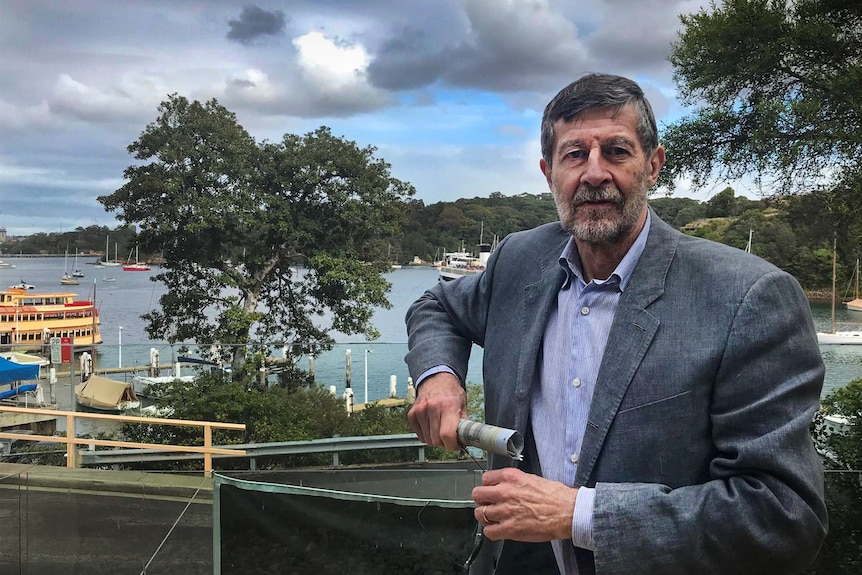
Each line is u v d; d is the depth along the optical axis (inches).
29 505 176.9
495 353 58.3
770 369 41.4
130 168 505.4
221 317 513.0
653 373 45.1
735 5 148.4
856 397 147.9
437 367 59.2
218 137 494.6
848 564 111.7
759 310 42.3
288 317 555.2
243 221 488.1
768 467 39.0
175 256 523.2
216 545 130.8
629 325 47.3
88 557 169.8
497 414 56.2
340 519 130.1
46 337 927.0
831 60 147.6
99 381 314.8
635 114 49.0
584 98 49.1
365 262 565.6
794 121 140.0
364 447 280.2
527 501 43.7
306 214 539.5
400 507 127.9
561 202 51.1
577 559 45.7
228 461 282.4
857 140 133.0
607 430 46.1
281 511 130.3
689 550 39.4
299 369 303.0
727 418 42.1
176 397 298.0
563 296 54.4
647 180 50.8
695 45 157.0
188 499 181.3
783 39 142.2
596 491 42.8
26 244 3447.3
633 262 49.8
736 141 161.5
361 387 296.7
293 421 289.9
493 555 55.9
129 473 194.9
